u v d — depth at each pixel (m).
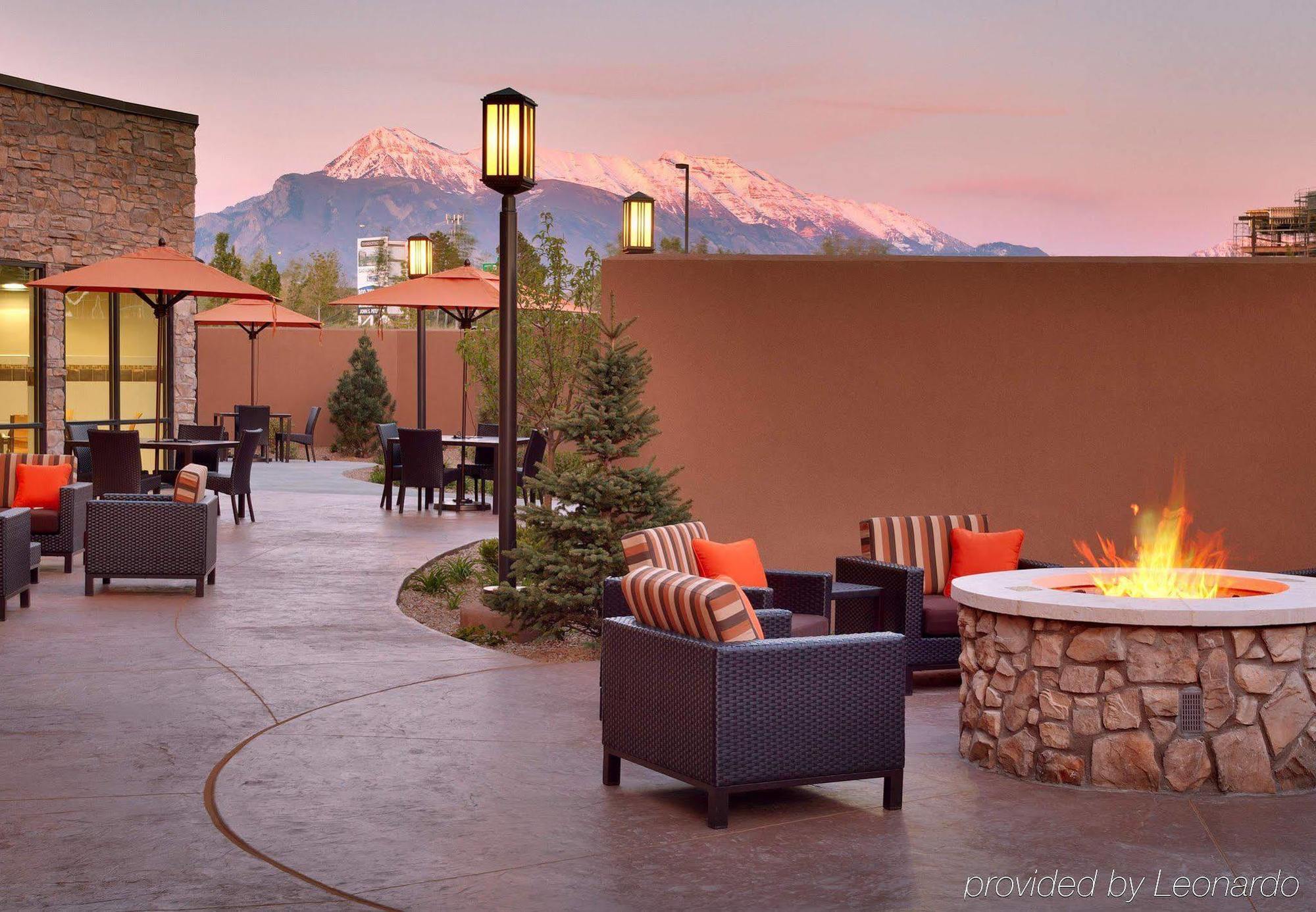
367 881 3.96
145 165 17.28
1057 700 5.13
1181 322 8.71
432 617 9.12
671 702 4.75
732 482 9.09
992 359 8.88
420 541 12.56
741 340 9.05
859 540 9.01
